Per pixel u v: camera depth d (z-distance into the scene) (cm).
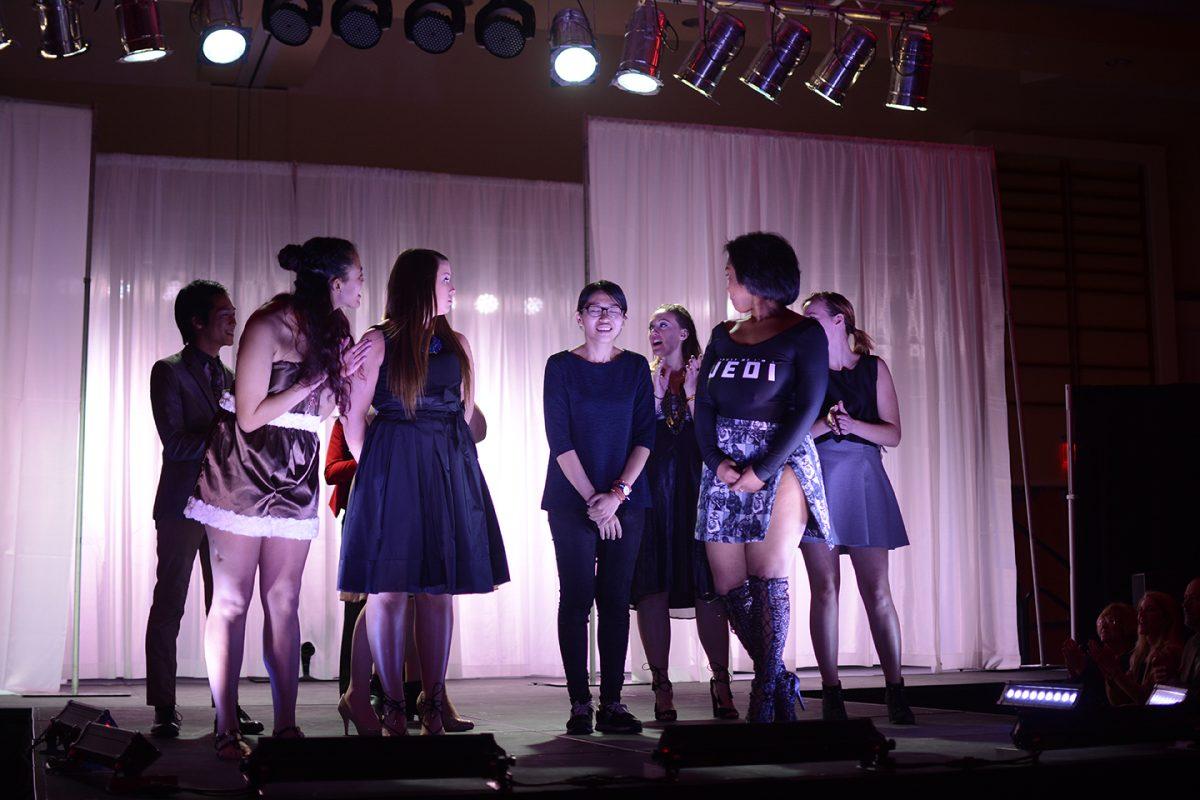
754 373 362
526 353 729
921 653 656
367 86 739
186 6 686
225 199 696
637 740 367
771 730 279
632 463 397
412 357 362
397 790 264
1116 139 882
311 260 345
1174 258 897
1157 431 620
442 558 356
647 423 405
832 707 397
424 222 725
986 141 842
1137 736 316
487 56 759
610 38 771
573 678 393
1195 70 684
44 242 571
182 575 411
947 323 683
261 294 692
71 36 489
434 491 359
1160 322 882
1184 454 615
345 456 471
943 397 677
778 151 665
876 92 816
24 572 557
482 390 720
